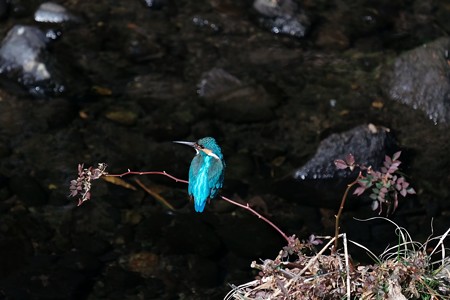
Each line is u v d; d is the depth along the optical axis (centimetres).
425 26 1326
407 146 1056
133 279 826
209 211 917
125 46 1220
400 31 1311
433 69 1150
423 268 571
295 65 1212
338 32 1293
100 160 995
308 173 971
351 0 1372
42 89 1109
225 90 1127
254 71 1192
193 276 831
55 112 1074
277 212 923
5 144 1013
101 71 1164
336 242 574
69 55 1188
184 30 1275
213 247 865
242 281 825
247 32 1280
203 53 1226
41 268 834
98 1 1325
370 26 1314
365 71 1208
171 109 1095
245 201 936
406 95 1137
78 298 802
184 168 986
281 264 585
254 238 879
